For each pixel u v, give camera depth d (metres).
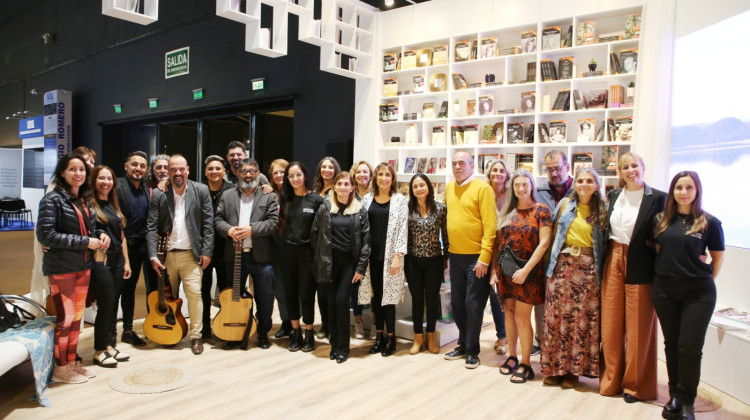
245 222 4.08
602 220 3.23
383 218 3.88
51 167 12.59
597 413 3.00
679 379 2.92
